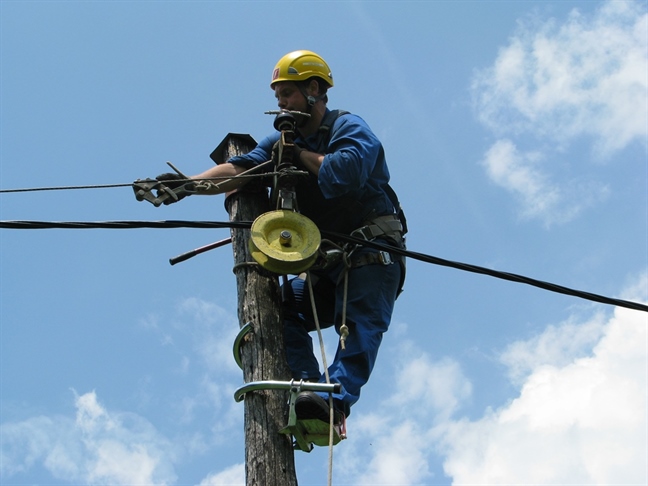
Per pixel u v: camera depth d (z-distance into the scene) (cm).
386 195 980
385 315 916
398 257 953
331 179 904
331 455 772
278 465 790
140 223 871
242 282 926
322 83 996
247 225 892
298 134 994
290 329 966
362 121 977
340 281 937
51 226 849
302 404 792
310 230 895
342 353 879
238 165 980
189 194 932
